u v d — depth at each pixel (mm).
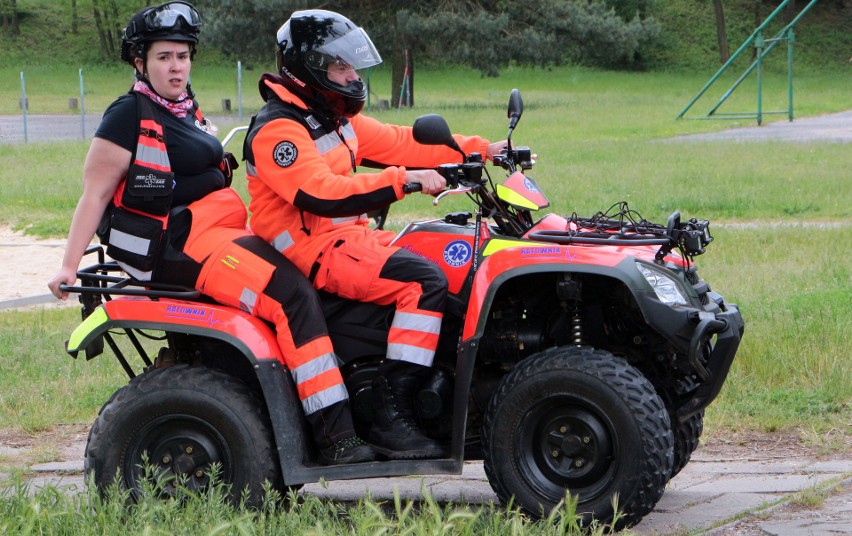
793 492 7992
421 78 96500
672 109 62844
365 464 7145
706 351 7691
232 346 7855
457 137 8289
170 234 7492
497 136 45938
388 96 80812
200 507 6703
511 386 7113
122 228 7434
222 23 66562
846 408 10156
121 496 7043
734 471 8812
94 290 7301
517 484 7125
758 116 51188
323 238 7406
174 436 7383
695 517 7531
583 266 6965
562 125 51719
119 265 7781
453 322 7523
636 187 27969
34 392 11898
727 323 7043
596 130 48844
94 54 100125
